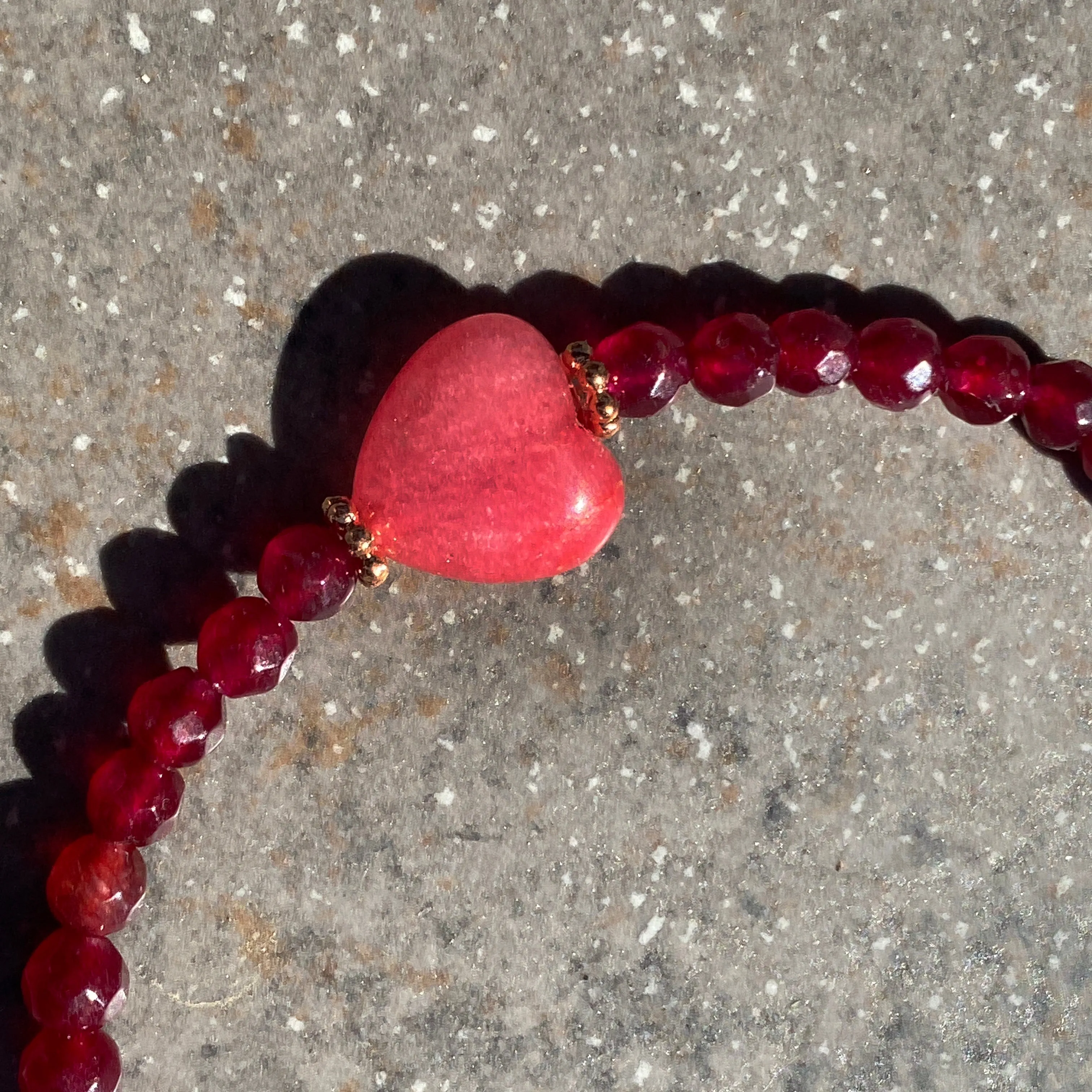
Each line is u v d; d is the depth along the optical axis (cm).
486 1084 7
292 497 7
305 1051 7
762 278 7
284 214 7
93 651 7
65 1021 6
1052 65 7
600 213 7
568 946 7
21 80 6
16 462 7
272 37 7
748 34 7
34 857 7
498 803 7
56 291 7
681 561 7
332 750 7
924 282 7
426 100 7
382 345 7
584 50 7
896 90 7
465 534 6
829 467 7
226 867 7
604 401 6
